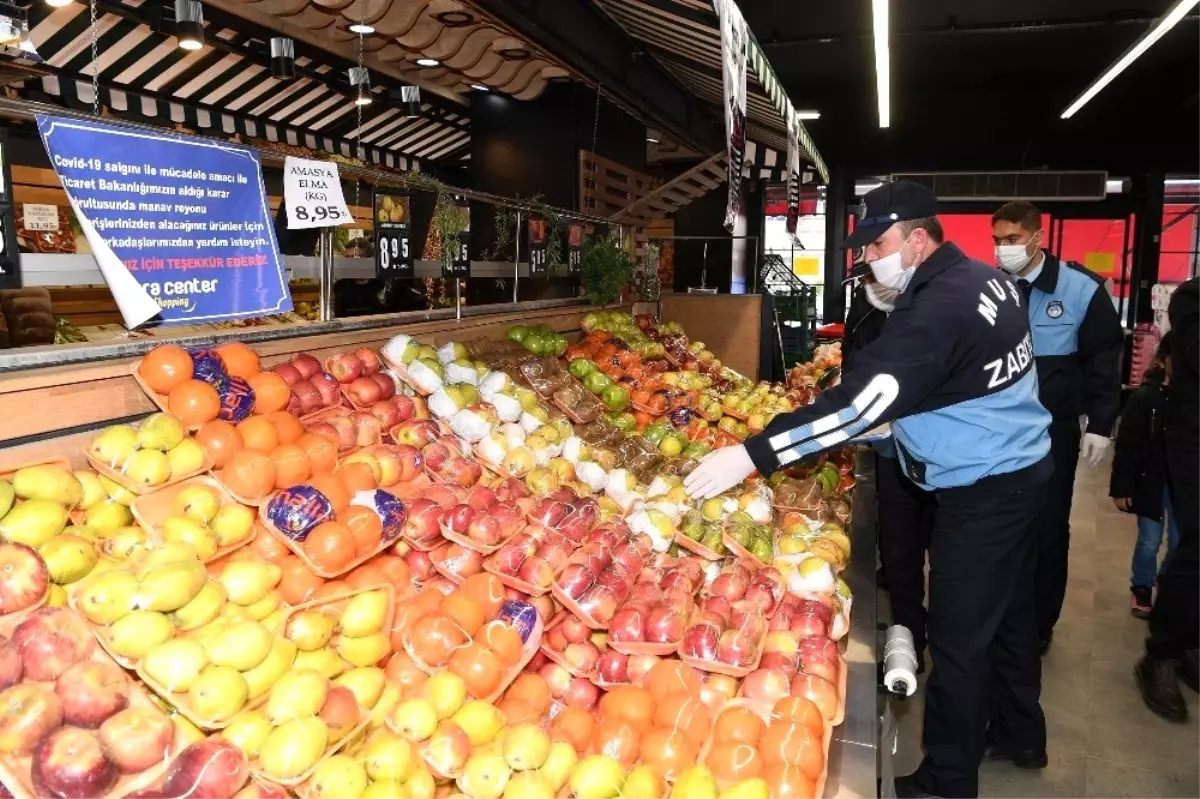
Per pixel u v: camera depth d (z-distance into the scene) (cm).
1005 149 1134
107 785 121
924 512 341
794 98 1153
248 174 215
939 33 843
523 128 613
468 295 611
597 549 211
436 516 197
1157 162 1073
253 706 144
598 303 486
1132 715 332
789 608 217
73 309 455
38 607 131
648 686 183
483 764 154
